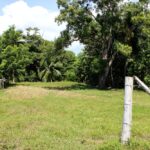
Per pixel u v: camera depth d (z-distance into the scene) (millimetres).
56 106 22609
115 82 54719
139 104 26828
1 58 48281
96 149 10070
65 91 38281
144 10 46500
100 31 47281
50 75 75812
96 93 38000
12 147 10453
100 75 51844
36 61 74500
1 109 20375
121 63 53719
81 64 68562
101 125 14984
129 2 47031
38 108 21297
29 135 12266
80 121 16188
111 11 47062
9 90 37312
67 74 76375
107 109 22031
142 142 10703
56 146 10547
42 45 73562
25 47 50094
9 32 50062
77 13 46531
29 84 56531
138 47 49062
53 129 13586
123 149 9914
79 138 12133
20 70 49812
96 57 52750
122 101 28297
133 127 14547
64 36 48312
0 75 48594
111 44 49125
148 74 50500
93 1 46875
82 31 46875
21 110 20125
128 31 47250
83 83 62812
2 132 12828
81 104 24547
